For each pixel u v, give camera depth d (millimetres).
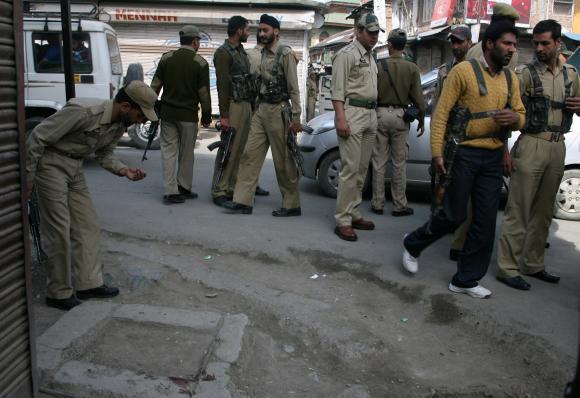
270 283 4535
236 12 15797
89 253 4004
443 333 3928
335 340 3676
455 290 4316
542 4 17219
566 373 3301
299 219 6141
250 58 6539
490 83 3971
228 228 5621
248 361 3455
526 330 3740
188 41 6449
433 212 4215
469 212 4852
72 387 2963
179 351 3377
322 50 21375
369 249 5195
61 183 3658
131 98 3623
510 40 3865
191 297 4199
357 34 5230
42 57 9242
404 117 6266
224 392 3014
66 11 5047
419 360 3604
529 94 4352
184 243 5219
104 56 9422
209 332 3588
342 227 5453
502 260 4559
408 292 4402
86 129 3580
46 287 4059
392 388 3311
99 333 3510
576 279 4824
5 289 2477
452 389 3268
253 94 6562
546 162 4371
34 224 4375
